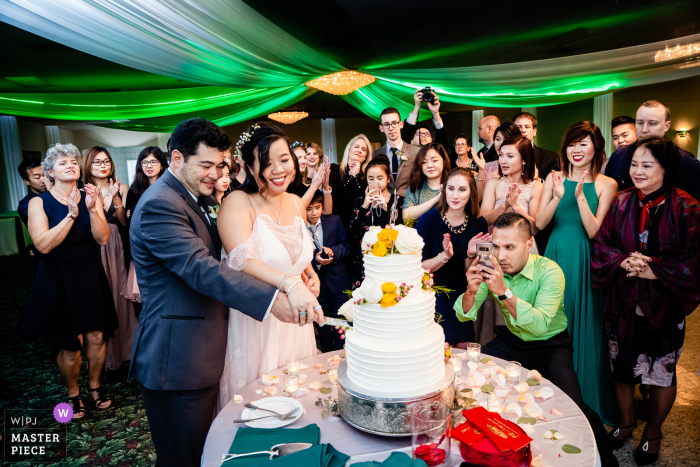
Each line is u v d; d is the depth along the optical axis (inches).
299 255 78.0
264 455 49.0
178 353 64.5
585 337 103.2
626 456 93.4
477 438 47.8
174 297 65.1
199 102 369.1
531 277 85.1
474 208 102.4
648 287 88.6
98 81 333.7
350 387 53.7
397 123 159.2
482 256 79.3
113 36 156.2
